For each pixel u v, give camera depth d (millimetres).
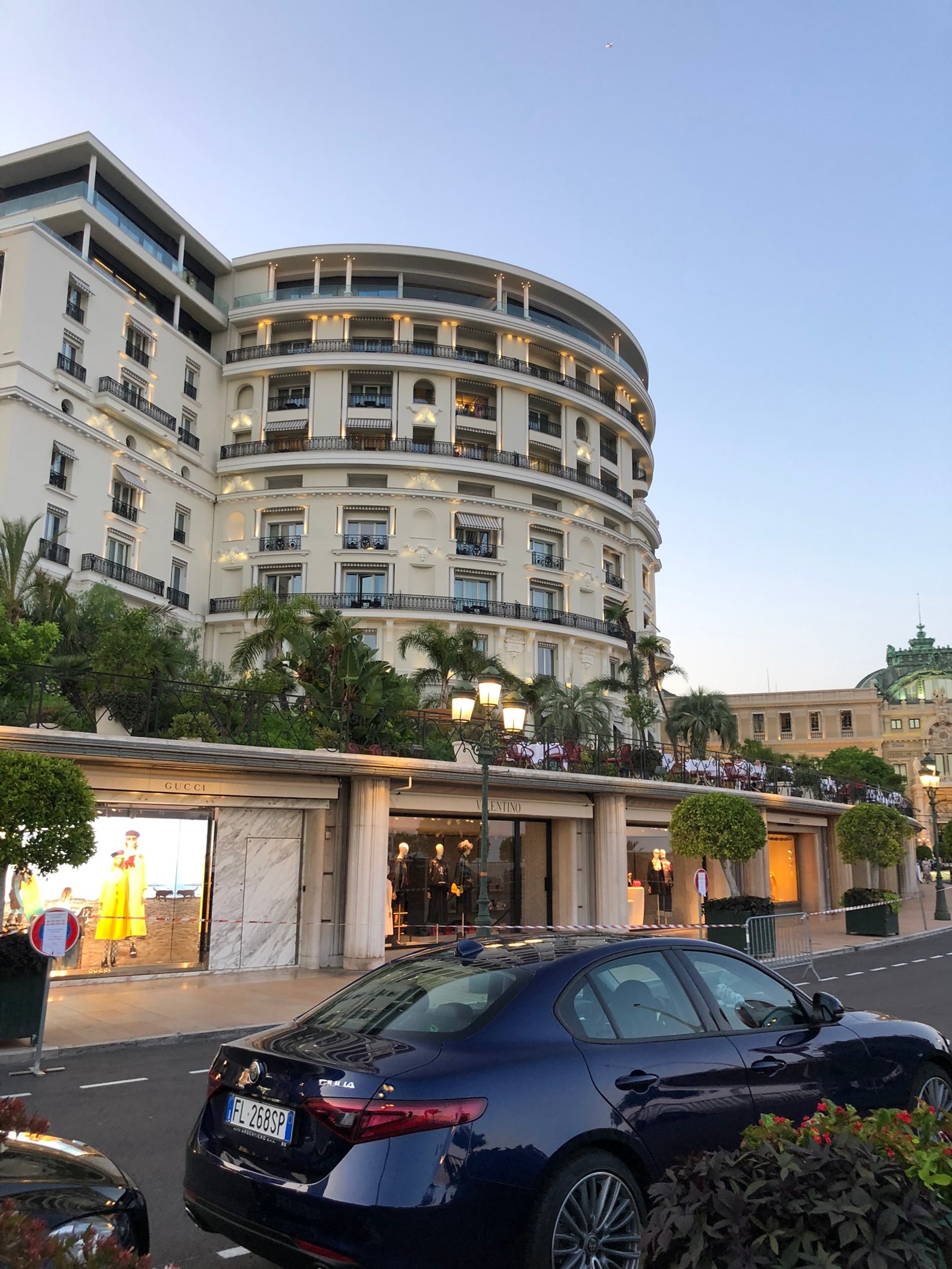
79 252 43750
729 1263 2693
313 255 52906
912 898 43625
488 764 14305
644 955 4566
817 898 33656
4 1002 9914
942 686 99188
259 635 29344
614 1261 3660
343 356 50312
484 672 35781
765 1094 4320
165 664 26453
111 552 42906
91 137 44281
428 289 55031
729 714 44750
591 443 55969
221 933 16938
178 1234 4875
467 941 4902
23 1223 2615
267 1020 12117
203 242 51906
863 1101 4727
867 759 73625
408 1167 3285
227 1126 3879
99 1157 3828
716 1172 2914
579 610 52188
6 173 46531
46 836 11203
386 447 50875
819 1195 2775
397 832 20594
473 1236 3305
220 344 52875
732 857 20734
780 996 4996
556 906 22734
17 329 38406
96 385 42375
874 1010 12922
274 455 49250
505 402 52500
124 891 16031
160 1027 11570
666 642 58031
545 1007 4004
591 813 23312
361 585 48812
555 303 57562
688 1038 4305
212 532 50000
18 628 19922
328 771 17531
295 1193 3412
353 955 17719
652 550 62969
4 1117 3744
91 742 14758
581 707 39625
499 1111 3502
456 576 49781
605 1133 3707
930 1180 2777
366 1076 3506
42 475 38969
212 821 17141
